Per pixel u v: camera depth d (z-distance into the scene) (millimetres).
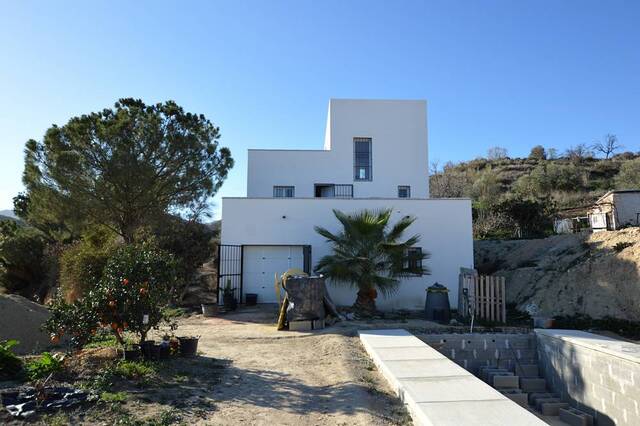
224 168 19641
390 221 16859
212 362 7836
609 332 11891
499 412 5133
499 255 22203
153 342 7383
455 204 17094
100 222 17859
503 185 49375
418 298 16531
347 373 7363
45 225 22609
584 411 9328
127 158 16594
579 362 9594
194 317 13812
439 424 4758
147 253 7617
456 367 7305
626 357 8188
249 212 16672
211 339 10352
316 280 12023
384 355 8211
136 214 17797
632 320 12070
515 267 19281
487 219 28453
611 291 13133
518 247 21688
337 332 11078
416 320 13664
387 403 6016
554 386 10492
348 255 14070
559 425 9102
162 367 6824
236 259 16484
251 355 8727
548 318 12633
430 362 7660
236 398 5945
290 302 11750
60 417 4660
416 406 5371
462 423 4789
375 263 14203
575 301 13844
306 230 16719
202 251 17688
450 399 5598
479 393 5852
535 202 27797
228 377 6910
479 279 13703
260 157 21359
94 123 16812
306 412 5562
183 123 18172
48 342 8883
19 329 8750
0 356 6000
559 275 15547
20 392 5285
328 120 22922
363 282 13961
